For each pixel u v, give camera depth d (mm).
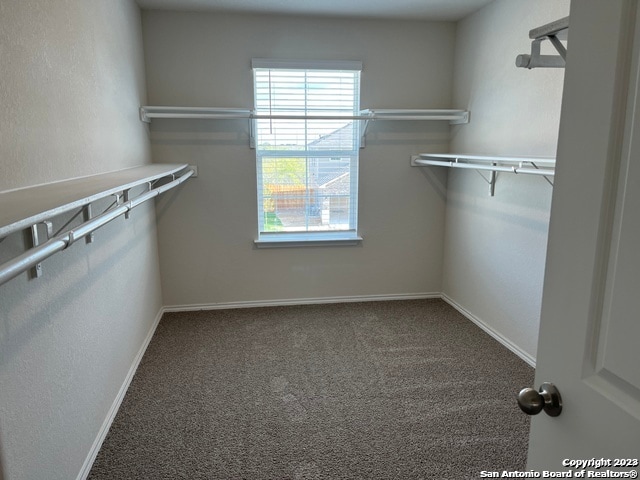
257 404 2326
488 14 3102
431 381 2551
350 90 3582
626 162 592
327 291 3869
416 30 3549
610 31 608
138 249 2840
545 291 783
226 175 3535
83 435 1807
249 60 3379
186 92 3361
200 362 2787
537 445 830
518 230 2836
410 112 3520
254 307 3764
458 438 2041
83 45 1961
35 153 1484
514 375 2615
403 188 3791
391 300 3951
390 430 2104
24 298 1339
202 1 3031
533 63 1581
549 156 2527
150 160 3373
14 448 1265
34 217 902
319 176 3705
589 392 681
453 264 3775
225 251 3658
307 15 3371
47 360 1487
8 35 1331
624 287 605
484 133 3211
